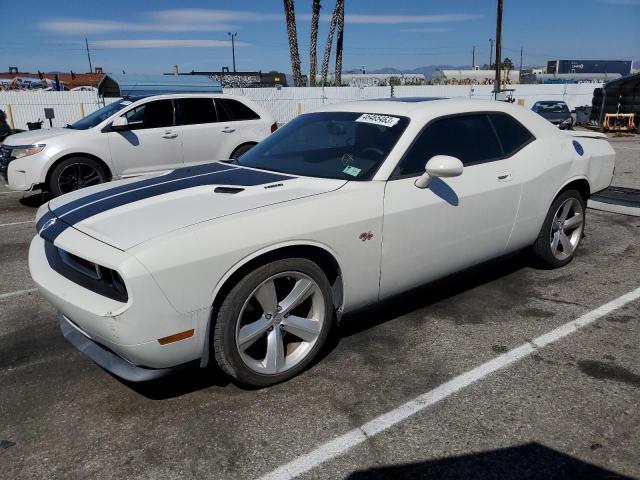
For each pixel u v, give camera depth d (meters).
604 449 2.45
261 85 34.75
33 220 7.20
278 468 2.37
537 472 2.32
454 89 31.02
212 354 2.83
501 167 3.91
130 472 2.37
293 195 3.06
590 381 2.99
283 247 2.83
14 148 7.91
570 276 4.59
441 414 2.72
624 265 4.86
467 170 3.70
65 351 3.50
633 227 6.21
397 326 3.70
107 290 2.59
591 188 4.78
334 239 3.01
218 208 2.86
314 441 2.54
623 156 13.30
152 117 8.51
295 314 3.14
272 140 4.16
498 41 26.42
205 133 8.80
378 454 2.45
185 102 8.73
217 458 2.44
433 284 3.73
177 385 3.04
